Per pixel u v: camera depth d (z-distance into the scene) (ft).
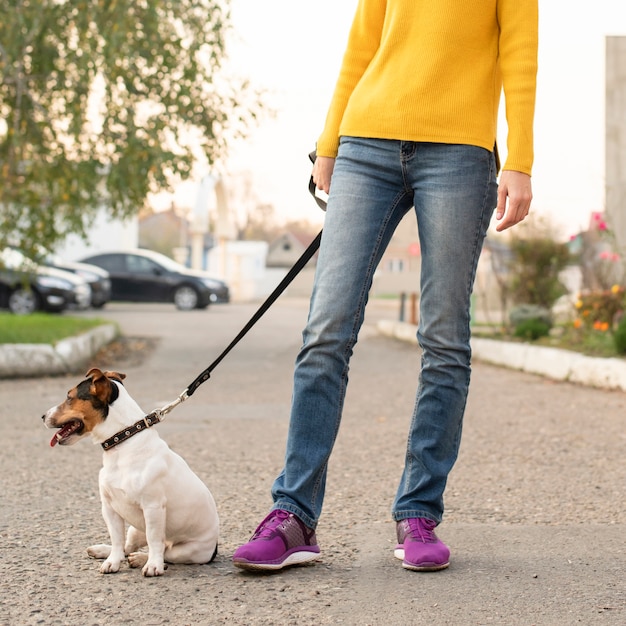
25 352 34.99
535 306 47.57
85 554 11.82
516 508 14.53
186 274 82.12
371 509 14.51
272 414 25.55
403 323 55.98
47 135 39.78
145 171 36.63
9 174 39.17
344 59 11.52
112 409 10.46
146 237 224.12
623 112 48.47
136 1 36.55
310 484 10.97
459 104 10.59
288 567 11.10
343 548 12.04
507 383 32.81
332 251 10.82
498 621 9.20
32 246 40.40
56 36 36.37
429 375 11.00
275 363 40.27
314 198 11.96
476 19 10.71
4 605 9.82
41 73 38.22
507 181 10.64
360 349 47.01
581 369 32.40
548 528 13.19
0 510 14.37
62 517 13.91
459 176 10.56
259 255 142.51
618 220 48.21
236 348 46.42
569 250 49.78
